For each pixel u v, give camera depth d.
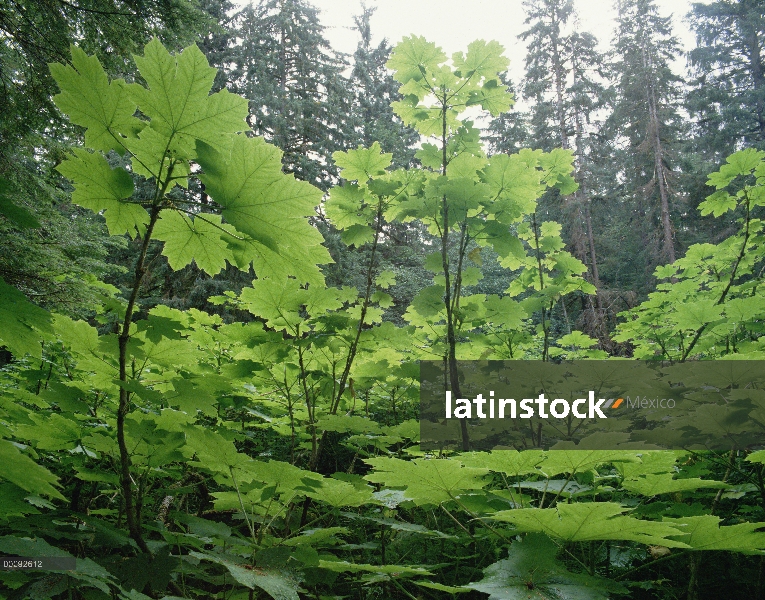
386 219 3.31
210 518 3.19
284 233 1.48
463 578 2.62
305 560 1.84
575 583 1.49
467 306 3.17
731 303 2.79
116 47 6.07
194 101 1.37
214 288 12.73
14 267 5.28
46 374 2.71
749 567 2.57
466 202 2.94
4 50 5.61
